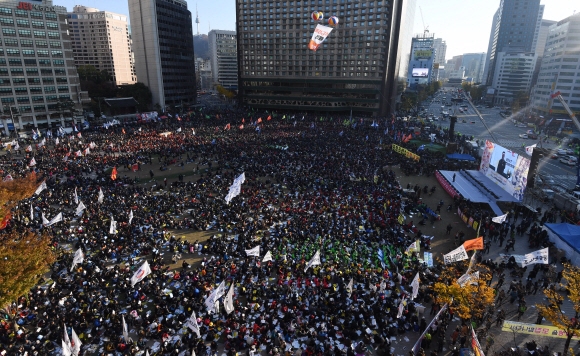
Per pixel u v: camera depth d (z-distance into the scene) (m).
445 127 115.88
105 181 51.06
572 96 129.38
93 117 122.25
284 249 33.69
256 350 22.14
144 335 23.09
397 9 134.25
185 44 166.88
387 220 39.59
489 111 170.88
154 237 35.97
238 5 144.38
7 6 96.38
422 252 34.72
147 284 27.95
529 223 39.03
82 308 24.92
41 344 21.72
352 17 131.88
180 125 101.44
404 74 185.50
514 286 28.09
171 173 59.06
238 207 42.88
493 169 51.03
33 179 42.59
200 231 38.41
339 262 31.83
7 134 95.81
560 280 29.95
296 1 136.88
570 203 44.56
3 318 24.03
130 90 141.50
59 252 32.00
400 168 63.16
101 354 21.22
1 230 35.44
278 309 25.45
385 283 27.08
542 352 22.14
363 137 83.88
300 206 43.47
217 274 29.47
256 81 150.88
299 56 142.25
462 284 24.48
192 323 20.84
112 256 32.38
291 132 91.31
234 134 88.06
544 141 93.56
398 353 22.45
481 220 40.00
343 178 53.31
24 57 101.38
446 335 24.36
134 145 73.44
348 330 23.16
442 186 54.88
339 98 141.38
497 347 23.31
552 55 140.25
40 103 106.38
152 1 139.00
